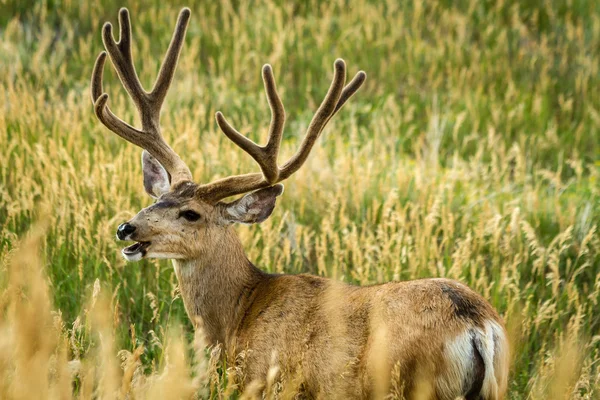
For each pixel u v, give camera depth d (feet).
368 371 28.91
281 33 72.02
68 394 24.36
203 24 75.92
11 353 25.17
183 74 69.62
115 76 68.18
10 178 46.75
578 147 63.57
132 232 32.73
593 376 34.58
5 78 64.39
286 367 31.35
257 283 34.22
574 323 35.65
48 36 70.28
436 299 28.30
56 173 44.70
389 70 72.28
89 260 40.47
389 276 40.40
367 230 43.39
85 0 76.23
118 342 35.42
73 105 53.93
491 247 42.93
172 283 39.11
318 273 42.29
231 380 28.53
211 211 33.88
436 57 73.82
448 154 61.93
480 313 27.84
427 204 46.14
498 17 78.74
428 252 41.14
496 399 27.43
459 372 27.30
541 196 48.88
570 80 71.20
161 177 36.37
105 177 43.65
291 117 66.64
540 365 35.42
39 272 25.76
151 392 25.09
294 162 33.99
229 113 63.52
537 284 40.73
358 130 63.57
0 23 74.43
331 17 79.36
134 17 76.69
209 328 34.32
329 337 30.35
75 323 29.78
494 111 63.72
